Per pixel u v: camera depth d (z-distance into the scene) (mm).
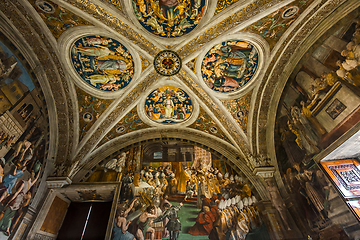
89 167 9703
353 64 5621
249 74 9203
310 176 7098
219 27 7785
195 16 7602
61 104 8953
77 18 7156
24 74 7023
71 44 7906
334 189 6281
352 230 5664
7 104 6258
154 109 10648
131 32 7879
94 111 9703
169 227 8094
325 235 6457
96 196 9445
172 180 9594
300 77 7660
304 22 7270
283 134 8547
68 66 8461
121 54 8562
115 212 8391
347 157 6867
